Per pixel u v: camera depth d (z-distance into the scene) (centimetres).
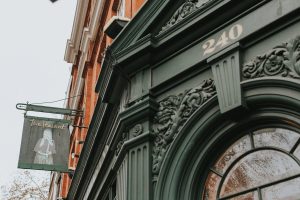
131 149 772
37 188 2622
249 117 666
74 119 1934
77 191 1394
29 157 1320
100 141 1094
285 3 660
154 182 721
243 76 677
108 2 1602
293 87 614
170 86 777
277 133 642
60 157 1357
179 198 691
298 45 629
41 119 1399
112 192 983
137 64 826
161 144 742
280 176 617
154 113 777
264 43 675
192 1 802
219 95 686
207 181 695
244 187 649
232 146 686
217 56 709
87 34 1867
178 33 777
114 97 897
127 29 848
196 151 707
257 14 692
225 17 732
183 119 729
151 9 834
